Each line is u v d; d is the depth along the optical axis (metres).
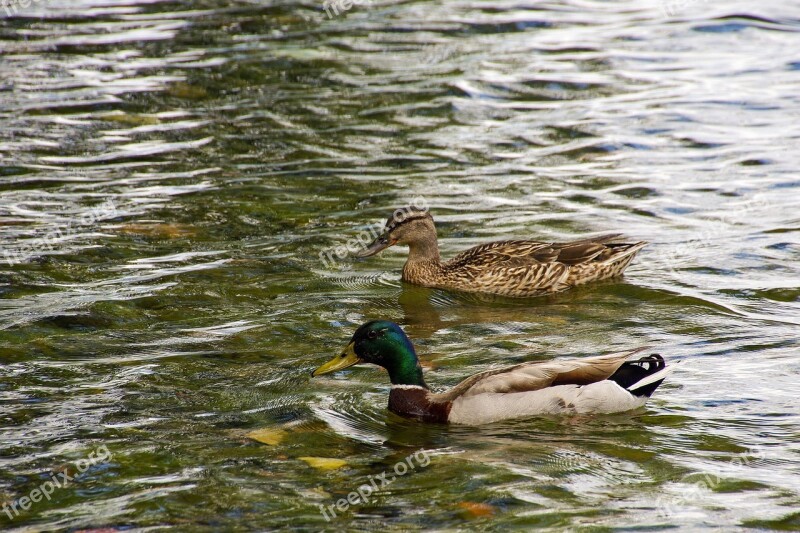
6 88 26.73
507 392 11.89
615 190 20.75
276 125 24.48
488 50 30.36
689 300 15.56
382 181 21.31
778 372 12.87
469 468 10.80
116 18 33.53
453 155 22.75
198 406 12.29
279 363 13.57
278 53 29.83
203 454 11.13
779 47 30.16
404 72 28.34
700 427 11.55
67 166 21.98
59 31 31.94
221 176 21.48
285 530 9.71
